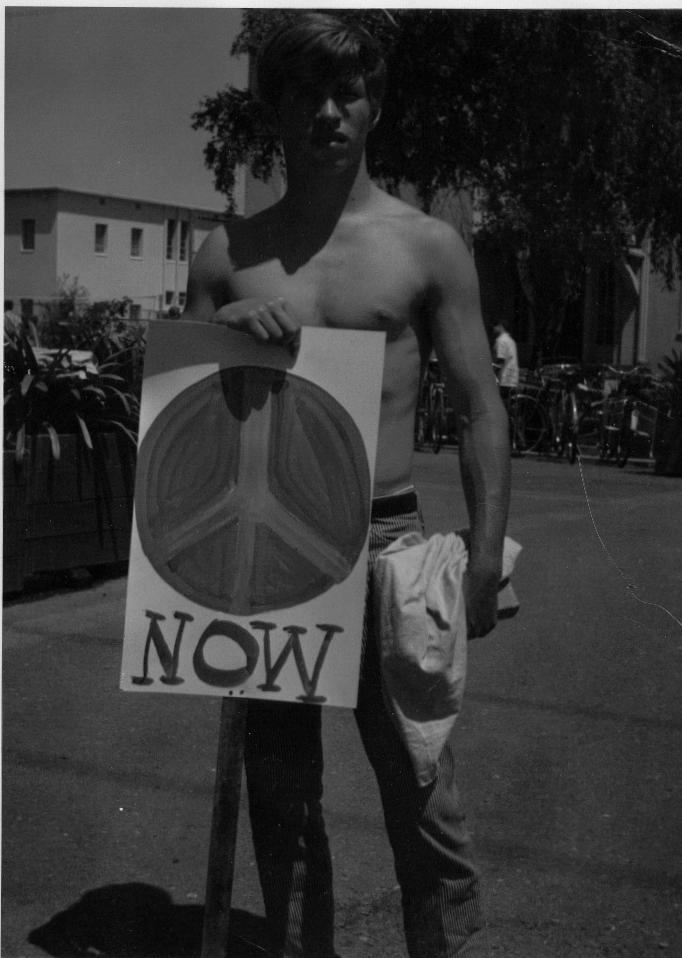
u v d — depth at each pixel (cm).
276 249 210
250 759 224
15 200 671
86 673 444
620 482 922
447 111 824
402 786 212
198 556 204
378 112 213
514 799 336
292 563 203
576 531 680
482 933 220
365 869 298
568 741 377
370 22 732
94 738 379
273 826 225
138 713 404
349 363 202
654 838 313
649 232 970
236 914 278
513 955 257
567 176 857
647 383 1045
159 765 360
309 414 203
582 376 1099
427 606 200
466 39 759
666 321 1091
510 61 782
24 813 324
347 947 262
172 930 269
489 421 211
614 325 1108
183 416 203
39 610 536
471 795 338
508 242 918
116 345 630
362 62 203
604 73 761
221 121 569
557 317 1081
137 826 320
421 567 202
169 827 320
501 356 1051
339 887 288
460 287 209
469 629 212
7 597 556
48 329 895
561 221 897
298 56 200
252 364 202
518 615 511
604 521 709
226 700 206
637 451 1028
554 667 445
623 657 456
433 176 854
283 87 205
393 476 212
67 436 568
